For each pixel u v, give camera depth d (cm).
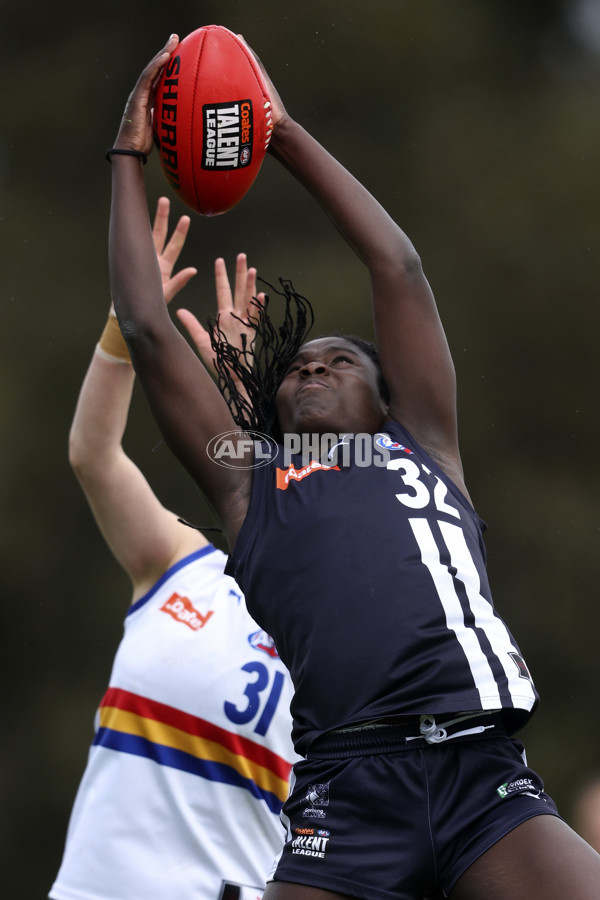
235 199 1455
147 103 1431
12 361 5909
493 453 5828
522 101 6444
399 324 1472
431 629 1273
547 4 6794
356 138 6275
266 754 1683
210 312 5700
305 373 1478
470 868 1206
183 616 1766
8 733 5469
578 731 5444
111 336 1789
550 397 5916
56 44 6556
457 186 6150
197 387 1387
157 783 1678
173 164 1428
